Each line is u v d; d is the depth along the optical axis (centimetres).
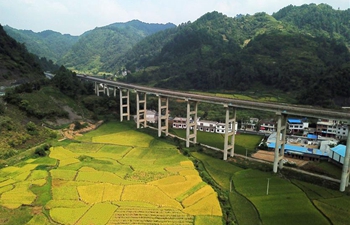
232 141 8644
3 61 14625
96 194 5934
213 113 14812
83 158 8212
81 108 13925
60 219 5012
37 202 5597
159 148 9550
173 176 6975
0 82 13188
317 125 10975
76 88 15300
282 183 6681
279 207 5572
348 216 5247
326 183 6719
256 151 9356
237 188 6438
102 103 14800
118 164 7856
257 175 7194
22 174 6875
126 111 15012
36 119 11262
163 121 13925
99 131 11775
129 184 6431
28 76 15050
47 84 14338
